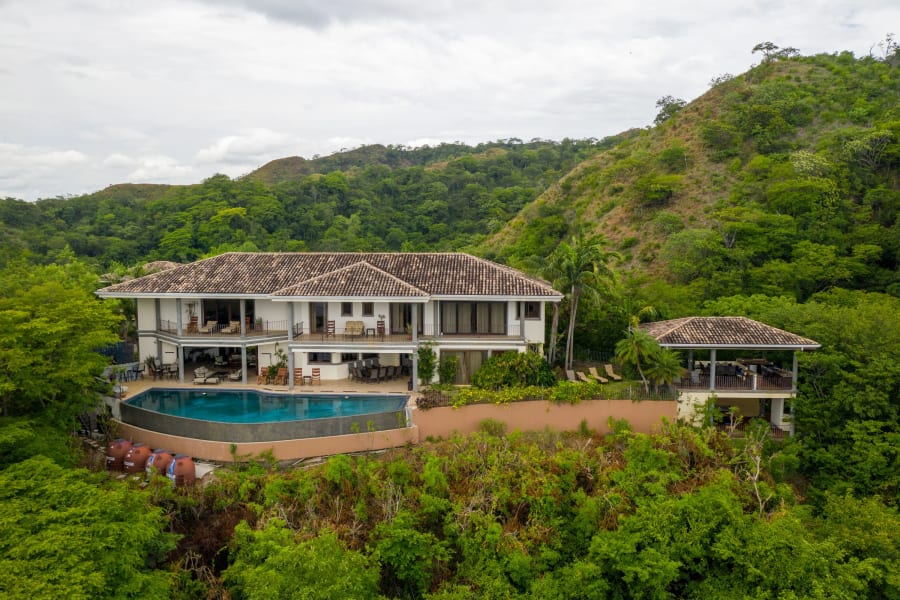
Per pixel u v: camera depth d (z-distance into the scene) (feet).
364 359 106.11
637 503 68.95
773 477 82.69
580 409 87.04
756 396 90.74
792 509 69.97
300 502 68.18
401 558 62.80
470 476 73.51
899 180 177.88
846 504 71.41
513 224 263.29
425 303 103.96
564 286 101.65
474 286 99.55
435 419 84.33
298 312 105.91
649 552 61.52
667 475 73.05
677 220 193.77
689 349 94.17
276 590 49.98
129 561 50.03
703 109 260.01
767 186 186.50
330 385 100.99
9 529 47.88
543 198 271.69
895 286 134.00
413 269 106.83
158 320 108.78
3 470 60.23
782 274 137.59
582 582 61.16
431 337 101.24
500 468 73.82
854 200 174.91
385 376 103.40
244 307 102.12
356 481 71.00
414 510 68.28
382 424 82.23
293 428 78.59
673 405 87.71
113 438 84.89
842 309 99.45
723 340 89.97
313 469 74.74
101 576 45.39
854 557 63.10
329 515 67.10
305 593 49.70
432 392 88.22
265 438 77.82
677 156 231.71
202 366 110.83
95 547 48.29
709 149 231.91
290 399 94.94
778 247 155.22
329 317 105.60
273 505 66.59
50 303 75.15
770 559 59.72
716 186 208.33
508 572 63.67
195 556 62.18
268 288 101.60
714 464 78.07
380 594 61.93
